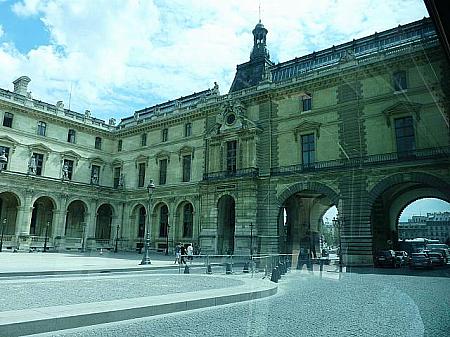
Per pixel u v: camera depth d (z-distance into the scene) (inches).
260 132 1616.6
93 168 2524.6
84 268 957.2
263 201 1520.7
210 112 2090.3
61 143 2351.1
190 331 168.9
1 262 1133.7
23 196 2028.8
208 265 1005.2
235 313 157.0
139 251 2269.9
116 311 339.3
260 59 1393.9
